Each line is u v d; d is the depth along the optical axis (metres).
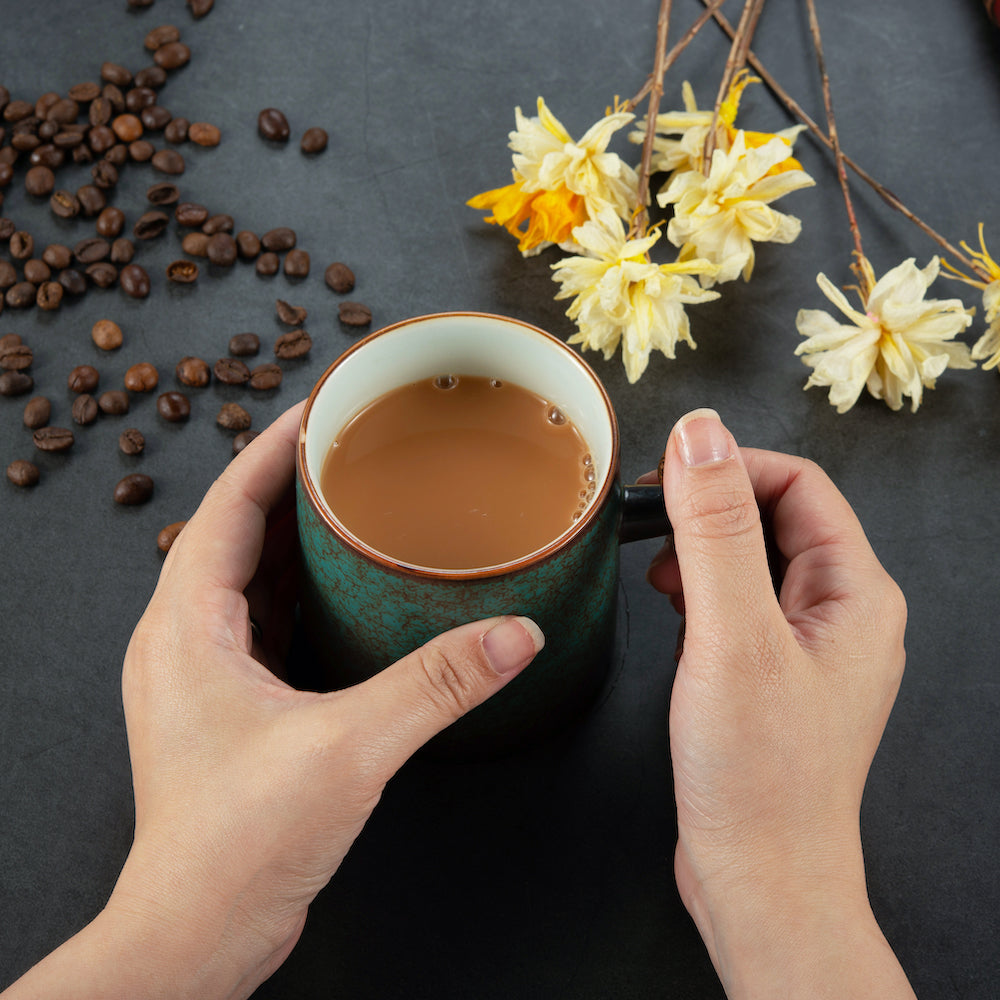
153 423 0.64
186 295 0.67
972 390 0.65
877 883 0.54
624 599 0.60
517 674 0.48
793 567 0.53
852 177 0.70
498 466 0.50
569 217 0.63
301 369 0.65
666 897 0.54
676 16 0.76
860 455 0.63
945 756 0.56
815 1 0.77
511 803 0.55
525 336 0.49
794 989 0.47
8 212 0.70
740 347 0.66
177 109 0.73
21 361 0.65
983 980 0.52
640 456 0.63
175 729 0.48
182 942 0.47
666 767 0.56
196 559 0.50
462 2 0.77
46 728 0.57
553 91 0.74
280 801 0.47
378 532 0.49
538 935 0.53
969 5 0.77
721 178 0.62
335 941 0.53
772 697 0.47
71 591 0.60
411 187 0.71
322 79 0.74
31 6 0.76
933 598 0.60
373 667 0.49
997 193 0.70
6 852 0.54
